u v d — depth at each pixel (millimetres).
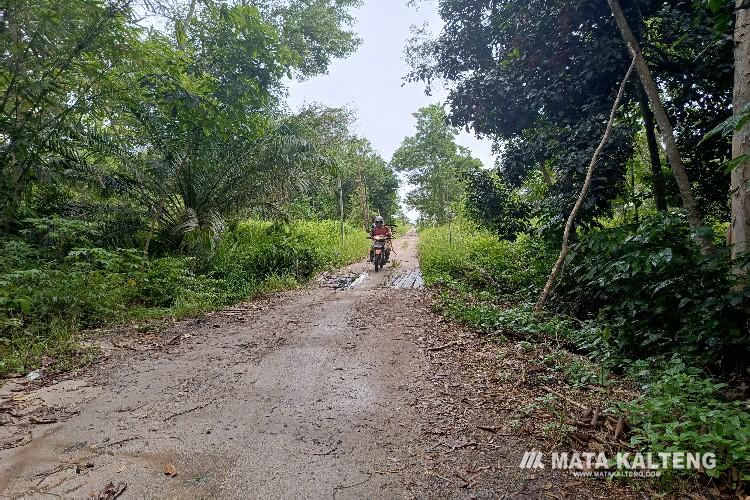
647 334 4480
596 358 4516
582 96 7301
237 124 8758
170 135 9328
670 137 5195
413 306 7172
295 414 3342
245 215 11797
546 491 2354
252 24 8086
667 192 8047
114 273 6887
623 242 5238
